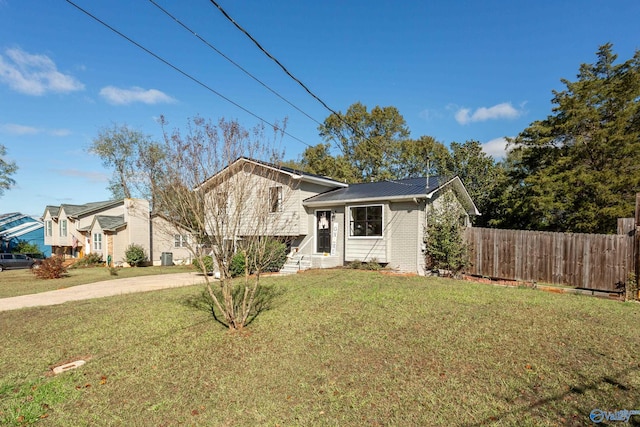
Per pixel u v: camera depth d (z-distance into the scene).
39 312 8.45
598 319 5.99
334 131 32.50
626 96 14.95
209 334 5.89
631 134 14.02
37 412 3.79
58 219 31.75
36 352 5.72
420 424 3.24
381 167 30.53
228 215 5.89
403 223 12.94
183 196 5.64
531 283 10.07
